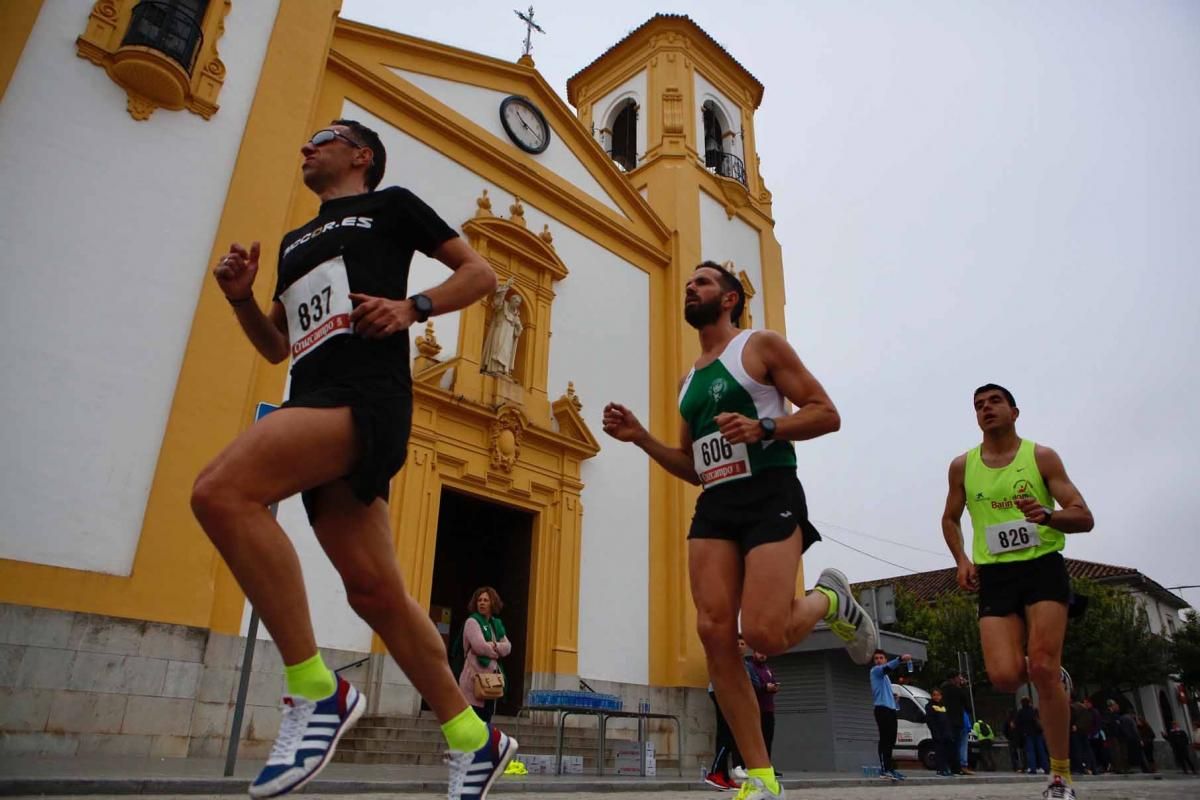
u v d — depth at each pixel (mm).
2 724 7285
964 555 4988
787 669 13523
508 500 13031
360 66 13188
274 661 9172
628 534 14773
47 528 8055
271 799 1805
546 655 12805
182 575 8617
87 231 9148
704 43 21344
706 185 19266
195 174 10148
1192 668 33062
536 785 6105
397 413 2053
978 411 4918
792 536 2875
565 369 14898
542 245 14820
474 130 14727
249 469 1803
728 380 3160
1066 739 4320
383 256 2260
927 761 17125
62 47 9523
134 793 4395
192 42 10500
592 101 22125
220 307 9836
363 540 2107
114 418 8758
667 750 13492
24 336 8453
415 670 2207
